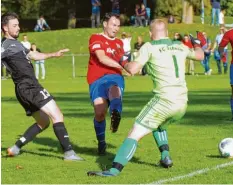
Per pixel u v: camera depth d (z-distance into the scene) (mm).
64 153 11836
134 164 11242
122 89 12305
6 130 16641
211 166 10914
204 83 33344
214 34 55812
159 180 9844
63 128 11766
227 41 17266
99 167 11141
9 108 22812
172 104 10188
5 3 72500
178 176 10117
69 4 70438
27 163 11602
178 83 10242
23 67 11719
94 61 12383
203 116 18641
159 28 10453
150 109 10266
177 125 16641
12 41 11797
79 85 34812
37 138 14984
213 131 15445
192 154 12188
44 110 11727
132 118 18672
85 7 76188
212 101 23375
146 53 10297
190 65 40688
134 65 10242
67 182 9875
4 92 31562
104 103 12164
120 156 10211
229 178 9922
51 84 35875
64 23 77062
